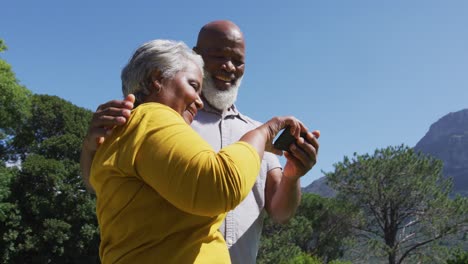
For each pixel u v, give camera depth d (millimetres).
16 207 22031
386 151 25656
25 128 26328
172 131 1463
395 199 24875
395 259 25516
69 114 26781
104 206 1556
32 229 22453
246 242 2369
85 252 23203
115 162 1499
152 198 1475
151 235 1464
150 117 1521
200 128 2500
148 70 1667
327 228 29141
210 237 1559
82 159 1740
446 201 24141
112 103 1587
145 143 1466
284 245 25109
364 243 26297
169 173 1397
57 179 22516
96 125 1578
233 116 2654
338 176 25719
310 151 1956
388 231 25891
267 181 2566
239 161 1464
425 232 24484
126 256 1468
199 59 1781
